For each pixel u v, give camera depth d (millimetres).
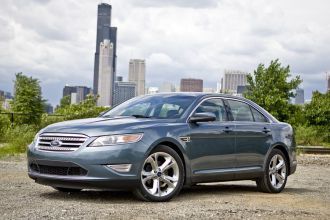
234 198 8625
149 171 7855
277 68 37094
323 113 37438
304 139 33625
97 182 7438
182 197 8547
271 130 9852
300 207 7836
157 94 9328
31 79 37312
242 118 9469
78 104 41156
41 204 7215
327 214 7195
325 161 18703
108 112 9109
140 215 6527
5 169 12086
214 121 8875
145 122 8031
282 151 10125
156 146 7859
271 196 9141
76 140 7598
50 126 8086
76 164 7465
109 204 7434
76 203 7438
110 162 7457
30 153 7926
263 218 6660
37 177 7828
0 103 31531
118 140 7551
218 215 6746
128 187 7594
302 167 16344
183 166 8156
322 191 10188
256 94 37125
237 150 9102
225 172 8844
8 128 23250
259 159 9523
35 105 36719
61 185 7672
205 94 9133
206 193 9227
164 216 6520
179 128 8227
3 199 7586
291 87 37156
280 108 36781
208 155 8594
